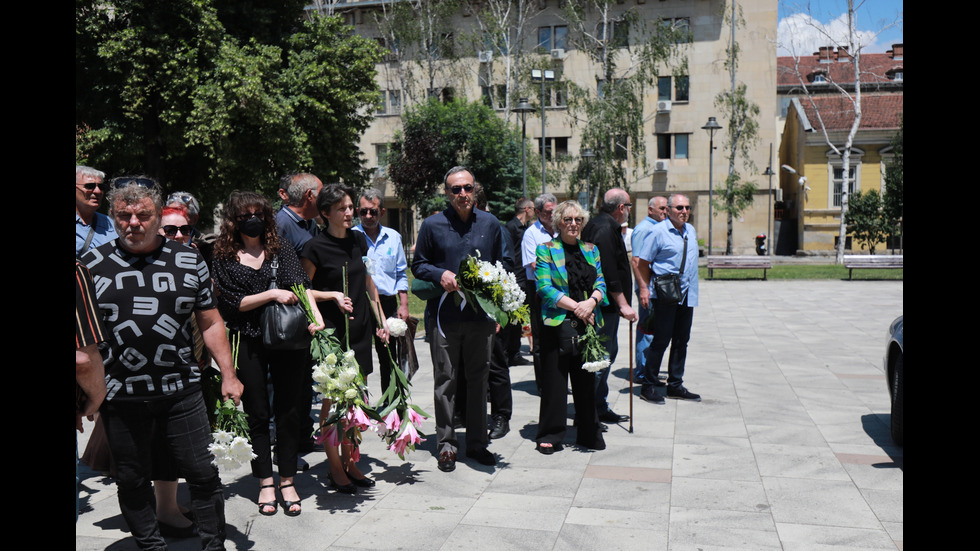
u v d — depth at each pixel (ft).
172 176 83.20
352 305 16.51
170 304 11.10
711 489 15.72
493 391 20.61
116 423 11.01
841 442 19.25
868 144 139.95
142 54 69.05
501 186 114.73
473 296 16.78
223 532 12.01
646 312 24.61
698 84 142.31
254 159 76.38
